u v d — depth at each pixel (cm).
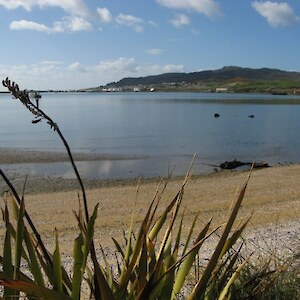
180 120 6794
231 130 5206
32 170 2564
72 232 1196
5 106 13038
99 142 4075
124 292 221
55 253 210
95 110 9950
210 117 7388
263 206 1421
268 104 11862
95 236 1117
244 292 298
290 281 382
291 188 1806
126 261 245
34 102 176
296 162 2988
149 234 260
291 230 972
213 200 1590
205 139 4341
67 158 3020
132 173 2520
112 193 1858
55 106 12194
